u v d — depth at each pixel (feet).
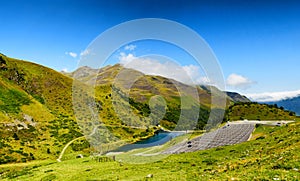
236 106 514.27
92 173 121.60
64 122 462.19
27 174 156.04
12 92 507.71
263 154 101.50
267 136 157.79
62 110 516.73
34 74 612.70
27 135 380.58
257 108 526.98
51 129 422.82
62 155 323.16
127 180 98.43
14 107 456.45
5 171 222.07
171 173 100.53
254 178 58.80
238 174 67.67
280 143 110.52
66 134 406.00
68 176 125.29
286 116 522.47
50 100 540.11
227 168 83.66
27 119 434.71
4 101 464.24
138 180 95.30
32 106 485.56
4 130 372.17
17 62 631.56
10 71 574.15
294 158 71.10
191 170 102.27
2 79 538.06
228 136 245.86
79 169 137.28
